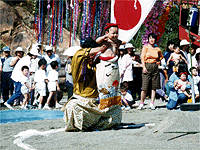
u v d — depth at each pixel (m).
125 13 10.56
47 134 4.42
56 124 5.59
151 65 8.20
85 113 4.56
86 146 3.45
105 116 4.74
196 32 12.68
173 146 3.31
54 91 8.95
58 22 13.48
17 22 17.48
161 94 9.92
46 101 9.33
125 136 3.99
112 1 10.87
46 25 14.78
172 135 3.87
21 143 3.77
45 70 9.27
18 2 18.36
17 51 10.20
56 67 9.03
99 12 13.70
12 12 17.42
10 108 9.03
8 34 16.92
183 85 7.84
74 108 4.52
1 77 10.56
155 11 11.08
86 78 4.61
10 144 3.76
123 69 9.83
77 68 4.60
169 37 17.28
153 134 4.03
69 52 7.63
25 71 8.91
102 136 4.07
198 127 4.10
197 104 5.07
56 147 3.47
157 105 9.25
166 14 11.38
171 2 11.45
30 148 3.46
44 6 14.52
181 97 7.86
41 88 8.91
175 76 7.95
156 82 8.24
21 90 8.96
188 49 10.82
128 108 8.27
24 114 7.36
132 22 10.48
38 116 7.00
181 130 4.03
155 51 8.30
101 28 13.80
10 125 5.54
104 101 4.70
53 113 7.55
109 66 4.75
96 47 4.60
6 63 10.54
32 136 4.27
